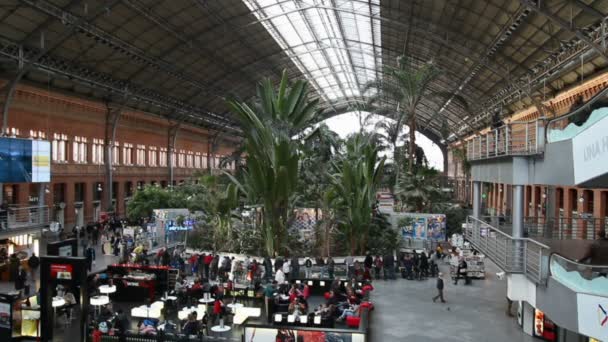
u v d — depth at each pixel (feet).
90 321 50.65
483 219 63.41
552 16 64.64
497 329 52.16
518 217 42.29
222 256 81.00
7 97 82.89
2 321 47.21
